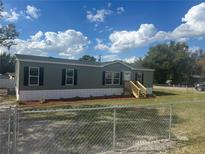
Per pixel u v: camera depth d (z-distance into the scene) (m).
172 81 65.56
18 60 19.50
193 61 73.38
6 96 22.59
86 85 23.42
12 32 18.41
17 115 5.49
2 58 59.53
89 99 21.84
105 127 9.67
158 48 66.38
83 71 23.17
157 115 12.77
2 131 7.02
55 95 21.30
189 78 69.31
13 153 5.33
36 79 20.14
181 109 15.17
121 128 9.55
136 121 11.06
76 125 9.95
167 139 7.90
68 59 24.03
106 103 18.89
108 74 25.12
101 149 6.81
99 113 13.14
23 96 19.47
